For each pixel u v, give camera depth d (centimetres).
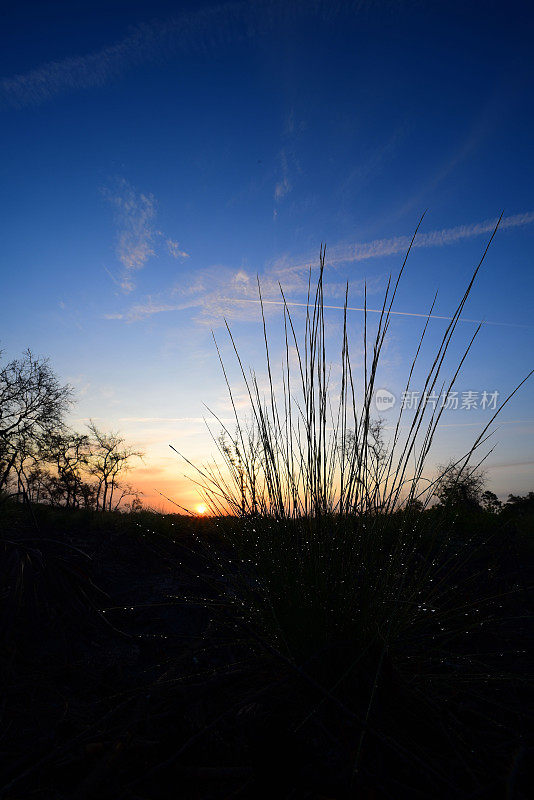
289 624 164
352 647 155
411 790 109
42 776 121
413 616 176
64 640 210
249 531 201
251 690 162
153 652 209
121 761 122
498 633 218
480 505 441
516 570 309
